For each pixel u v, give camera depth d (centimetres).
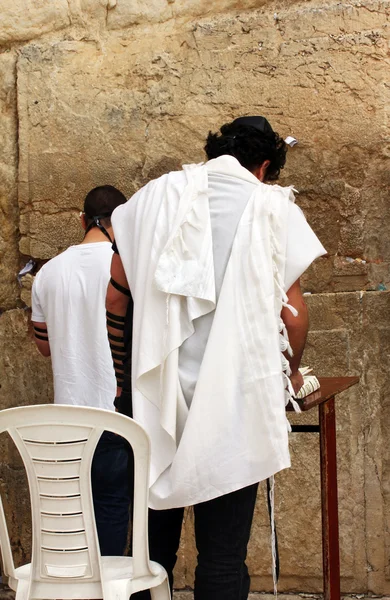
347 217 387
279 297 245
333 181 387
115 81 410
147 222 256
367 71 384
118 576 249
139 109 406
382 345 381
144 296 248
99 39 413
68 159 412
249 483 238
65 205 413
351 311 384
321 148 389
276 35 393
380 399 382
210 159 274
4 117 423
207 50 400
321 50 387
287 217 250
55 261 353
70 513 243
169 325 242
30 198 417
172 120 403
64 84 413
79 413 240
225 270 245
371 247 386
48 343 370
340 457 386
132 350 252
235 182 255
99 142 410
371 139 384
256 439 238
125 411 269
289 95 391
